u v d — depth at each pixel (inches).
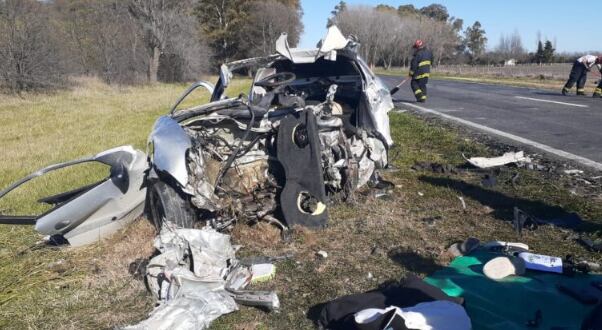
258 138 188.5
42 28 896.9
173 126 169.9
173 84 1498.5
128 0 1438.2
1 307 141.2
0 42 833.5
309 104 222.1
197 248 144.7
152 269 142.9
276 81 239.1
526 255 141.9
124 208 177.6
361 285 138.9
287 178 177.6
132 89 1171.9
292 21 2502.5
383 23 3115.2
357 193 212.5
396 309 108.0
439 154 294.0
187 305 123.1
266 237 171.3
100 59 1247.5
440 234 171.0
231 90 839.7
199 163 169.6
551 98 587.8
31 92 873.5
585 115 418.0
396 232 173.9
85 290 146.3
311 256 159.0
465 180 232.1
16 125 539.2
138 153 176.2
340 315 116.6
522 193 208.2
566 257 144.0
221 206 166.7
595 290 124.5
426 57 567.2
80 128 505.7
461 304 120.5
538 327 113.5
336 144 196.5
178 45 1577.3
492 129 364.5
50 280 155.6
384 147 221.0
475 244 154.4
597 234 161.9
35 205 234.4
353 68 247.0
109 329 124.6
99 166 313.0
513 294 127.7
